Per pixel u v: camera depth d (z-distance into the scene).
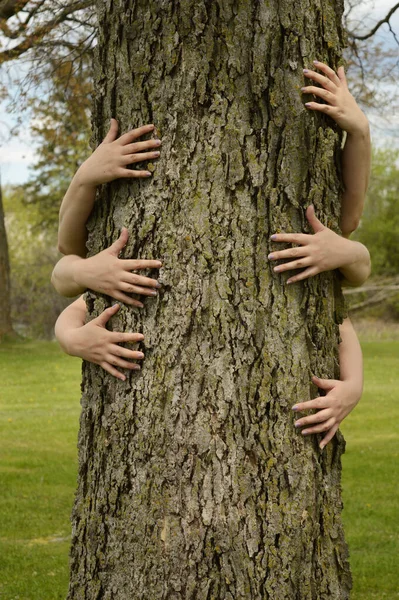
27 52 9.22
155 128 2.31
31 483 7.59
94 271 2.36
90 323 2.38
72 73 9.30
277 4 2.28
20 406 12.50
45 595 4.70
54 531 6.11
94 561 2.37
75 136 11.05
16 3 8.96
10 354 19.38
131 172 2.31
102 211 2.45
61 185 27.92
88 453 2.44
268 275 2.28
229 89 2.27
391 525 6.21
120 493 2.33
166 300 2.28
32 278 29.22
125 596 2.30
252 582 2.22
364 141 2.40
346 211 2.55
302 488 2.27
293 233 2.29
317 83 2.35
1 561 5.35
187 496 2.24
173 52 2.28
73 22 8.95
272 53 2.27
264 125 2.28
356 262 2.38
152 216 2.31
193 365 2.26
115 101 2.39
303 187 2.31
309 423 2.30
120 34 2.37
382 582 4.99
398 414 11.59
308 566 2.26
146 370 2.31
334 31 2.40
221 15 2.26
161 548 2.25
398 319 32.31
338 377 2.45
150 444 2.28
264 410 2.25
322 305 2.38
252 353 2.26
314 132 2.32
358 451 9.06
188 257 2.27
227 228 2.26
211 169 2.27
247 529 2.22
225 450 2.24
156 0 2.29
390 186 33.31
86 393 2.46
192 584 2.22
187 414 2.25
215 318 2.25
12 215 35.34
